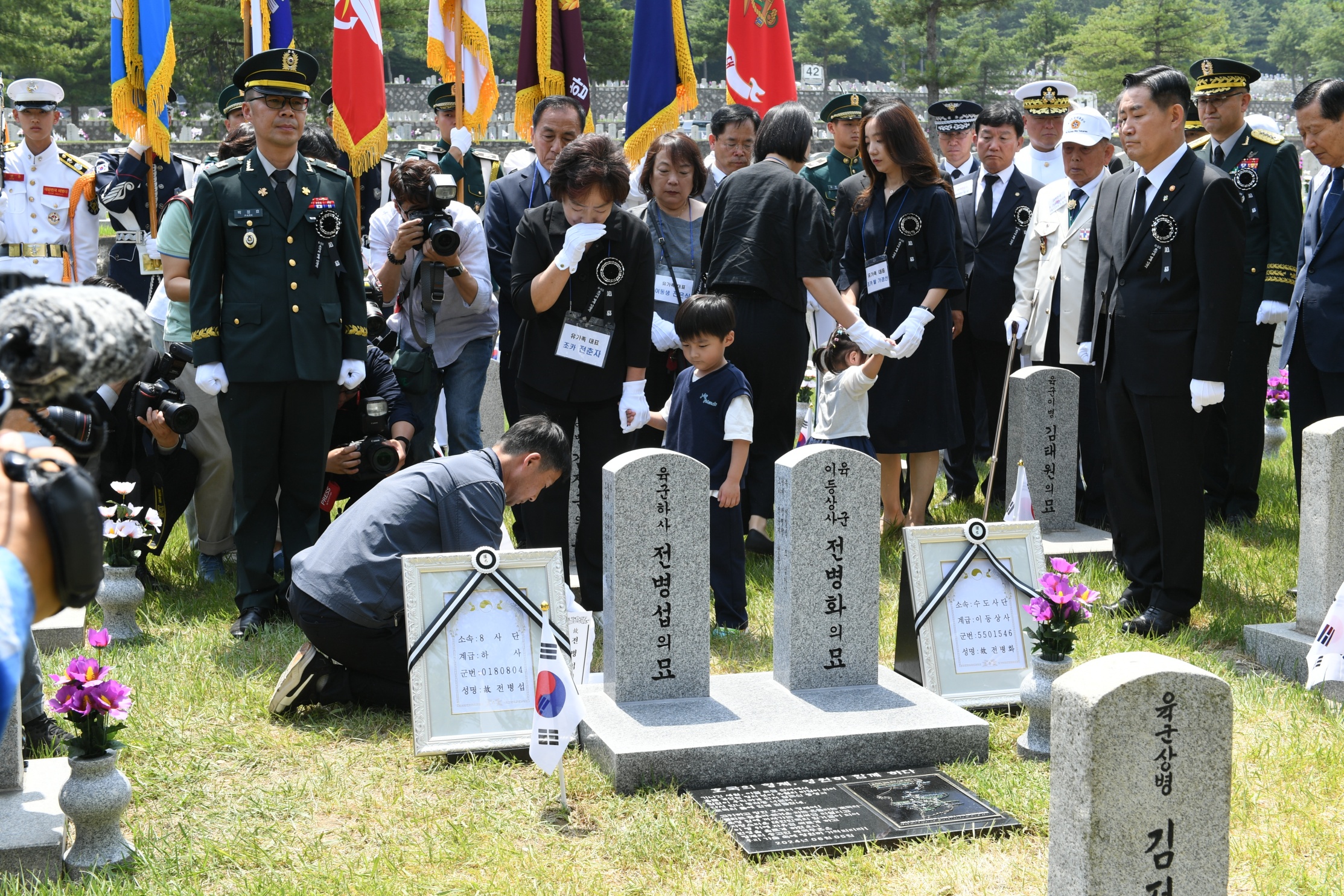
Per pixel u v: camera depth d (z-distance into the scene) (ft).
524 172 22.75
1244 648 18.02
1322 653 15.39
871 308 23.59
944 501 27.86
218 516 21.54
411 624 14.06
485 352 22.81
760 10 31.65
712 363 18.45
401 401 21.31
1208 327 17.94
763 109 31.99
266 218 18.07
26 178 31.40
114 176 31.19
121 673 16.33
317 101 114.93
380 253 23.00
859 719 14.33
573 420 18.98
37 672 13.92
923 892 11.02
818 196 20.49
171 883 10.98
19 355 5.03
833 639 15.58
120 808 11.34
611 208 18.31
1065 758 9.18
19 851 11.15
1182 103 18.28
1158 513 18.84
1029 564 16.33
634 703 14.96
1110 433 19.53
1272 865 11.41
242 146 20.25
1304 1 323.16
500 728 14.14
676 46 28.66
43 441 5.41
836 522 15.38
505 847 11.76
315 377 18.24
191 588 21.34
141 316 5.37
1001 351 27.30
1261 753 13.98
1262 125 24.76
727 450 18.49
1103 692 8.89
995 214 27.12
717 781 13.43
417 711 13.92
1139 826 9.07
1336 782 13.16
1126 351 18.83
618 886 11.14
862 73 276.82
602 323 18.47
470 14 29.86
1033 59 221.25
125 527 17.89
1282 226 24.00
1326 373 21.27
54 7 129.18
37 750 13.79
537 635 14.43
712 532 18.70
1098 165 25.12
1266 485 29.30
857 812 12.59
